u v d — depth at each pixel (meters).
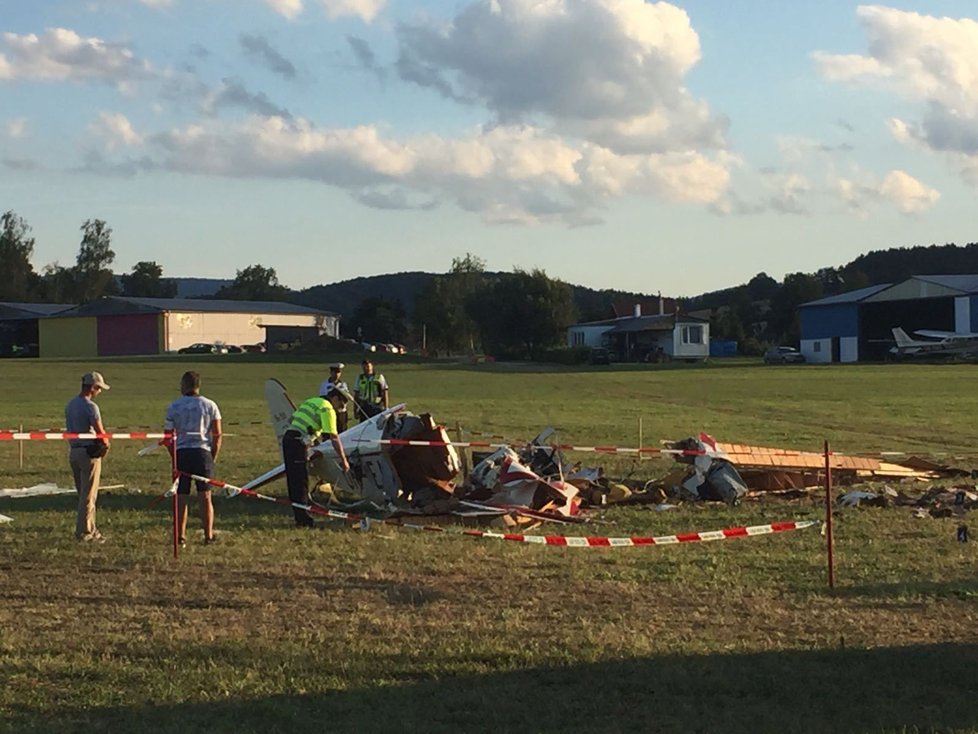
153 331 99.50
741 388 41.81
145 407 31.88
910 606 7.77
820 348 85.75
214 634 7.01
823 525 10.96
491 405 32.38
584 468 15.26
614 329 92.44
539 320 90.69
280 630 7.14
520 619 7.41
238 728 5.39
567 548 9.90
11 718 5.52
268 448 20.11
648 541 9.00
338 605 7.82
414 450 12.39
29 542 10.25
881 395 37.00
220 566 9.17
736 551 9.77
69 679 6.10
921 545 10.06
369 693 5.89
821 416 28.66
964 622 7.32
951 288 78.94
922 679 6.11
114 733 5.32
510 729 5.39
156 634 7.00
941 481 15.00
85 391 10.48
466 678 6.14
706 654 6.58
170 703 5.73
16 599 8.01
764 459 14.23
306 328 110.19
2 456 18.62
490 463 12.77
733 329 111.56
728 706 5.73
